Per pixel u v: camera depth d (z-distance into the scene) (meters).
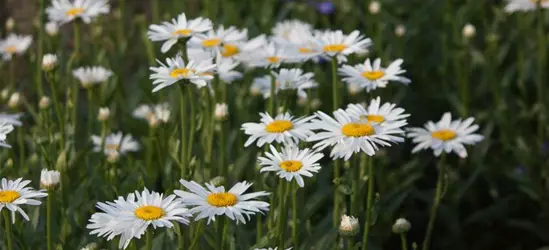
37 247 2.10
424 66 2.75
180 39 2.13
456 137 2.18
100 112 2.26
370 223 2.08
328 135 2.01
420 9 2.84
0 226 2.08
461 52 2.65
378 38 2.67
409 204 2.50
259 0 2.90
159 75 2.03
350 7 2.82
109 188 2.17
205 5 2.84
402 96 2.68
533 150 2.56
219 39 2.25
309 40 2.19
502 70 2.79
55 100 2.22
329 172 2.28
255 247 2.04
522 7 2.55
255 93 2.40
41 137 2.22
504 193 2.58
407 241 2.51
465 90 2.64
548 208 2.53
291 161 1.99
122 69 2.70
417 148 2.18
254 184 2.20
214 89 2.25
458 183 2.51
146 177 2.17
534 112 2.65
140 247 2.05
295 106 2.33
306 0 2.86
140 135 2.50
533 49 2.72
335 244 2.11
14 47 2.50
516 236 2.56
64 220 2.11
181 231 1.98
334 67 2.16
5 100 2.48
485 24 2.78
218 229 2.01
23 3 2.71
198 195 1.91
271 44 2.27
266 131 2.03
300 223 2.15
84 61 2.70
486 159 2.58
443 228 2.52
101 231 1.88
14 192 1.93
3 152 2.27
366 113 2.03
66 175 2.17
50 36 2.50
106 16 2.86
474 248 2.54
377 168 2.43
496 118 2.62
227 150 2.38
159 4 2.86
